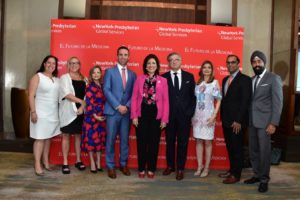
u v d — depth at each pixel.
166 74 4.37
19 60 6.25
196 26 4.88
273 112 3.78
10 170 4.50
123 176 4.40
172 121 4.32
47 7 6.15
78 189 3.80
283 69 6.01
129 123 4.42
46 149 4.56
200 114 4.40
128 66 4.86
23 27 6.21
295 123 5.77
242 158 4.22
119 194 3.65
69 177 4.27
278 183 4.25
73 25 4.84
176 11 6.52
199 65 4.89
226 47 4.89
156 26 4.87
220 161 4.90
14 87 6.02
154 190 3.84
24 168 4.63
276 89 3.80
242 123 4.09
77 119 4.42
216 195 3.71
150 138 4.26
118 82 4.27
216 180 4.34
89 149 4.34
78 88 4.45
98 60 4.86
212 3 6.15
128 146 4.56
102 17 6.52
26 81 6.27
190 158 4.91
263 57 3.97
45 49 6.20
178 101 4.28
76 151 4.67
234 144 4.16
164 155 4.90
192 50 4.89
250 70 6.28
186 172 4.74
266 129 3.84
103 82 4.40
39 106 4.21
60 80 4.42
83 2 6.06
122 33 4.86
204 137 4.39
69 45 4.84
